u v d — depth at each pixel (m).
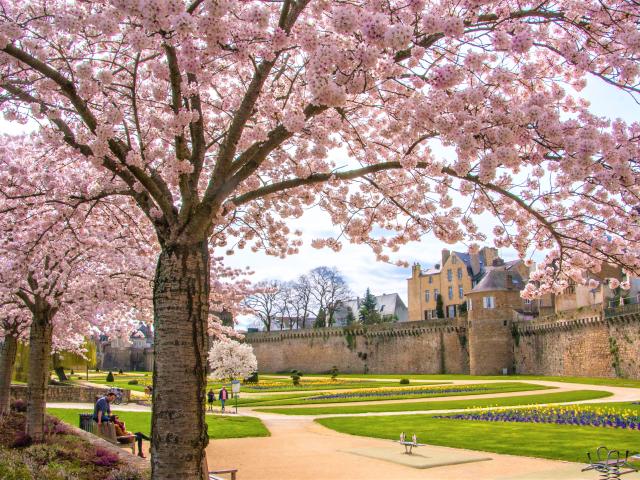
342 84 5.73
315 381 60.81
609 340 49.78
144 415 25.73
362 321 98.12
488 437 17.09
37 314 13.41
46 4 8.41
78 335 26.16
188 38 5.86
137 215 12.11
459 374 69.00
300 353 85.31
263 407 31.97
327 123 8.07
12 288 12.74
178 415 5.92
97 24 5.84
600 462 11.23
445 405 29.41
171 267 6.34
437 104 5.93
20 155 12.22
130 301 15.51
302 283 91.06
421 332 73.69
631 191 6.50
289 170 10.57
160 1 5.08
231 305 17.70
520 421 20.77
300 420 24.31
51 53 8.38
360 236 9.83
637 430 17.62
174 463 5.81
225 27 5.41
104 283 14.41
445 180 9.53
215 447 16.59
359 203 9.55
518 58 8.02
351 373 79.62
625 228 7.85
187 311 6.22
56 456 11.09
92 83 6.58
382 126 10.19
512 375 62.03
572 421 19.88
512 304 69.06
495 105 5.96
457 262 83.38
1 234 12.16
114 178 9.95
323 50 5.35
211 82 8.98
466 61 5.79
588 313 52.62
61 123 8.03
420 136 8.16
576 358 54.44
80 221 10.85
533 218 8.67
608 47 6.71
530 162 6.56
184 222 6.50
